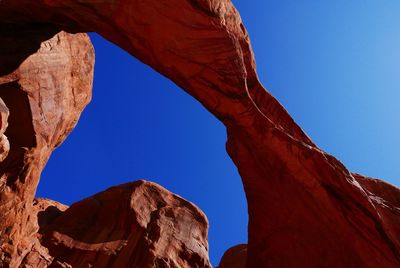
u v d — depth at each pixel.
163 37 9.48
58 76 11.46
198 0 9.61
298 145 10.12
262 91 11.27
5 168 9.13
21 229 10.06
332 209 9.83
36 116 10.15
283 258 10.15
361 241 9.44
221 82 10.02
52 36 11.10
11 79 9.80
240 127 10.50
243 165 10.95
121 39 9.87
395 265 9.05
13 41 10.14
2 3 9.36
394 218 10.20
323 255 9.68
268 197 10.77
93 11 9.28
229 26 10.55
